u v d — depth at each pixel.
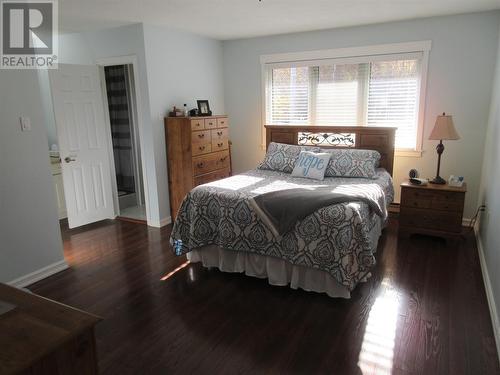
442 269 3.38
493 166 3.40
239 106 5.64
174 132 4.55
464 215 4.50
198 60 5.10
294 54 5.06
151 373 2.13
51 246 3.38
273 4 3.50
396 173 4.75
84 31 4.59
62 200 5.04
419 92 4.46
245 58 5.43
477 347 2.30
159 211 4.70
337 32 4.75
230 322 2.62
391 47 4.49
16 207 3.09
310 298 2.92
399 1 3.51
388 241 4.06
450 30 4.18
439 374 2.08
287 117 5.34
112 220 5.07
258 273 3.18
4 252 3.04
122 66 5.54
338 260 2.73
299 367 2.15
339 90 4.92
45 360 1.10
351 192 3.24
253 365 2.18
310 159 4.21
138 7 3.48
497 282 2.60
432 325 2.53
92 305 2.87
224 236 3.19
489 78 4.11
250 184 3.69
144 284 3.20
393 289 3.03
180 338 2.44
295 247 2.90
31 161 3.17
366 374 2.08
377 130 4.51
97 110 4.78
